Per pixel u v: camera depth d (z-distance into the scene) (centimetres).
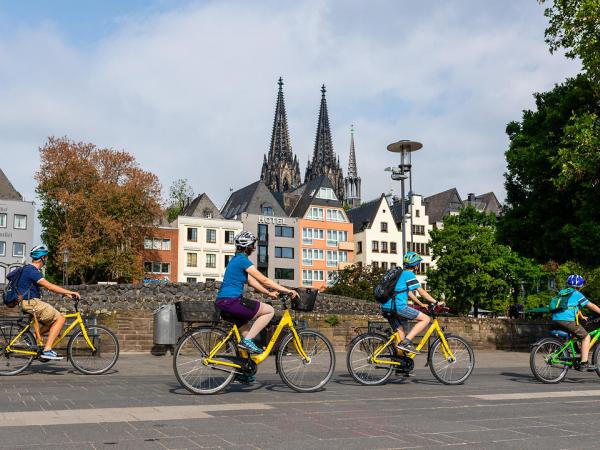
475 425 621
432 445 519
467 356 1041
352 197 18538
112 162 6056
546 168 2355
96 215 5716
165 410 688
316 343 891
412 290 986
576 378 1186
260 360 849
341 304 3200
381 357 983
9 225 7675
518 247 2550
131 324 1831
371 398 816
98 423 605
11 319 1102
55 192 5869
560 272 5409
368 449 499
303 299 868
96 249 5838
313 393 861
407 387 967
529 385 1041
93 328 1149
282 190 15450
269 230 9375
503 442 538
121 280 6312
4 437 532
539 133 2455
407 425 613
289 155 15712
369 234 9781
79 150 6016
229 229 8981
